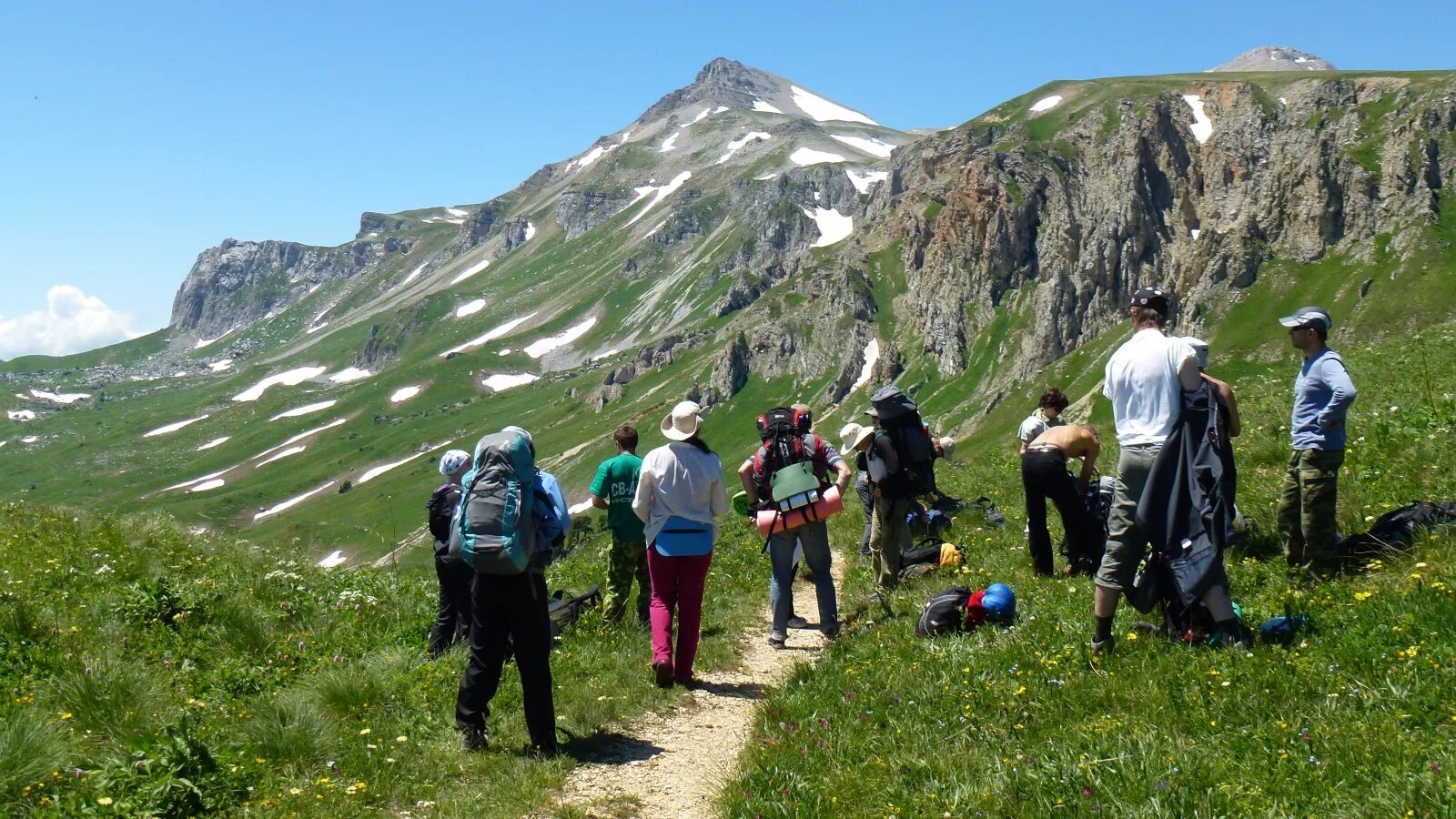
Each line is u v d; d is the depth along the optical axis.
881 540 13.62
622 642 12.46
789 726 8.59
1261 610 8.82
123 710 8.90
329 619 13.45
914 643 10.41
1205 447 8.11
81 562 14.31
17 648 10.06
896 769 7.02
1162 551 8.03
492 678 9.05
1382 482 12.09
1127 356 8.55
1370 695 6.29
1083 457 12.49
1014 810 6.01
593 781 8.37
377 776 8.19
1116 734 6.56
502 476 8.98
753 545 20.41
